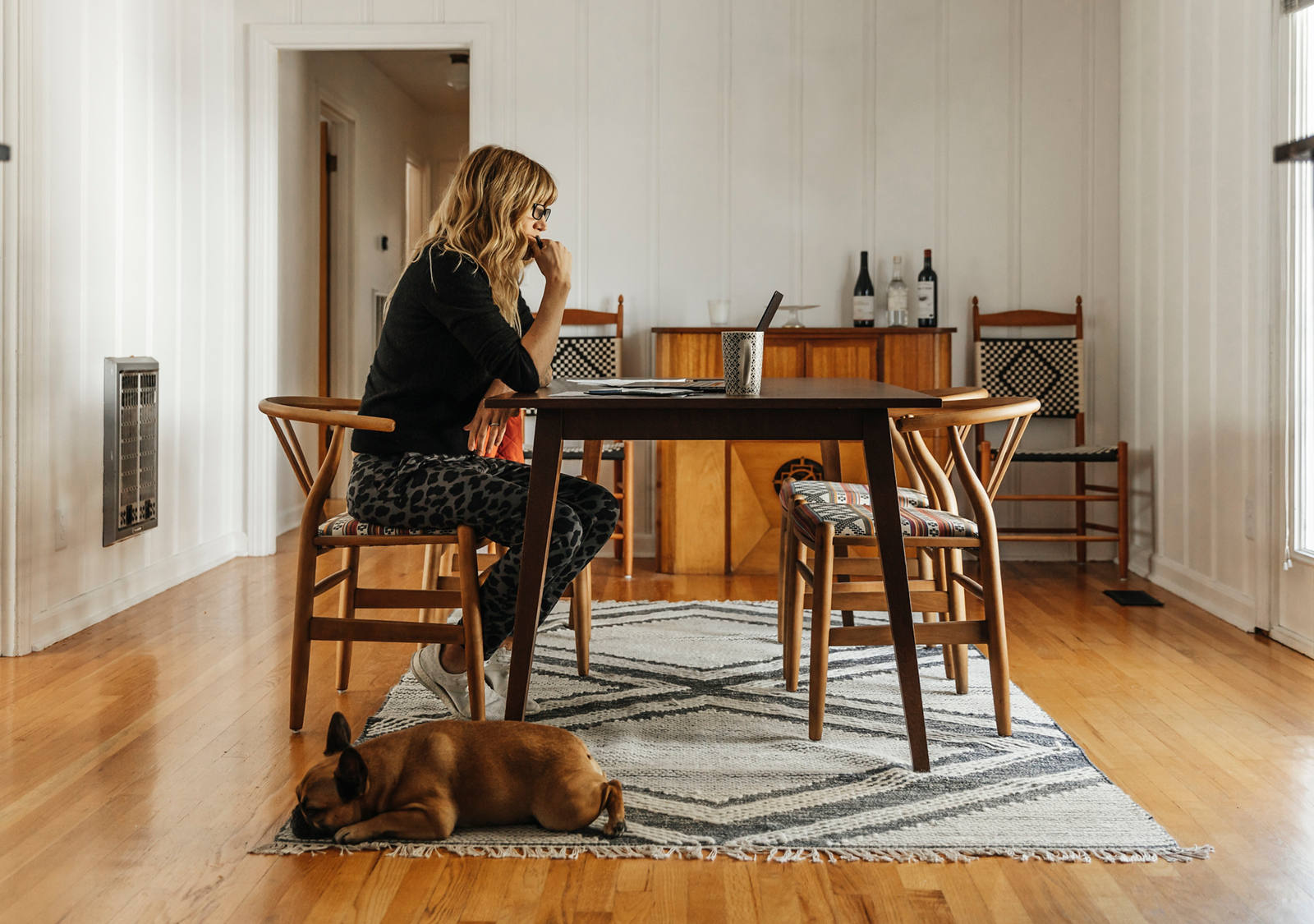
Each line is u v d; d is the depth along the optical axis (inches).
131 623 129.0
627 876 62.9
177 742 86.0
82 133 127.4
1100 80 176.7
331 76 221.3
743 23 179.6
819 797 74.5
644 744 85.2
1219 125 139.1
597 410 79.7
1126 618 135.2
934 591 92.0
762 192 180.5
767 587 157.2
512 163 90.5
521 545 84.0
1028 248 178.4
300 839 67.2
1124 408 174.9
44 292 117.7
